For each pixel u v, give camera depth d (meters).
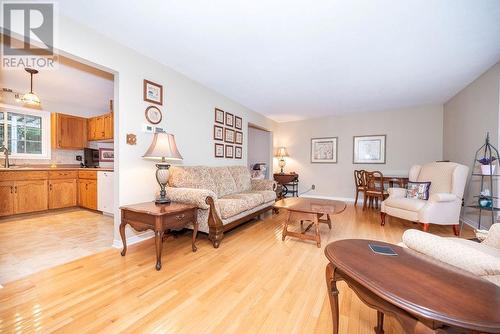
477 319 0.64
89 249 2.22
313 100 4.30
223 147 3.99
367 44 2.28
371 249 1.17
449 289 0.79
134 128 2.41
